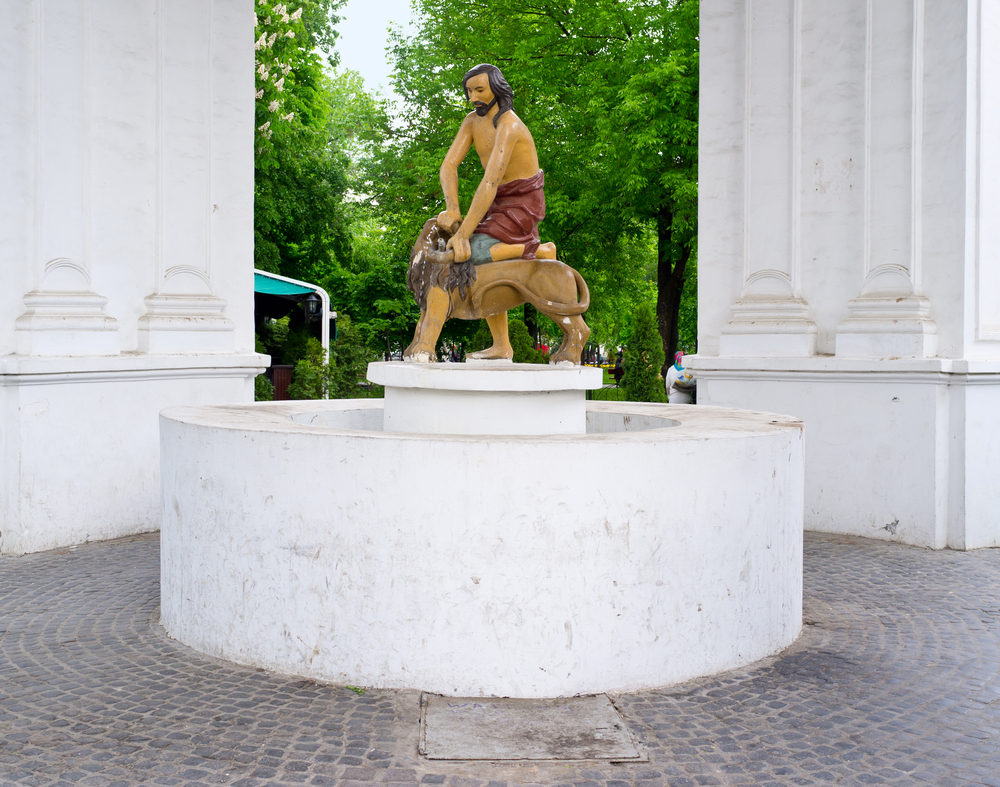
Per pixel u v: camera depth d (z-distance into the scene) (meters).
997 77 7.77
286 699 3.92
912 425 7.74
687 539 4.16
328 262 27.12
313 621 4.16
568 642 3.96
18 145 7.37
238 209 9.23
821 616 5.41
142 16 8.38
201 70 8.83
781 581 4.69
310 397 14.07
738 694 4.05
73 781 3.19
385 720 3.70
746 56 9.10
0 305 7.24
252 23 9.29
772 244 9.02
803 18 8.76
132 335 8.37
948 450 7.62
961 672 4.41
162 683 4.12
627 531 4.01
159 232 8.52
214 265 8.99
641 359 14.97
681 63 17.70
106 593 5.80
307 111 24.27
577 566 3.95
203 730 3.61
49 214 7.50
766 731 3.66
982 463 7.61
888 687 4.18
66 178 7.62
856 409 8.13
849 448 8.18
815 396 8.41
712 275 9.47
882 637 4.98
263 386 13.91
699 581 4.22
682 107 17.59
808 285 8.84
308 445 4.12
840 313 8.59
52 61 7.51
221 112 9.04
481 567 3.92
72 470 7.39
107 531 7.70
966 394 7.49
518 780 3.20
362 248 30.83
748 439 4.38
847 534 8.19
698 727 3.68
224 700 3.91
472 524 3.91
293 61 21.81
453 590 3.94
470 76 5.34
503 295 5.42
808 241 8.83
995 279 7.91
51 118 7.50
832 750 3.49
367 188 25.91
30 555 6.98
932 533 7.58
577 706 3.86
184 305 8.62
